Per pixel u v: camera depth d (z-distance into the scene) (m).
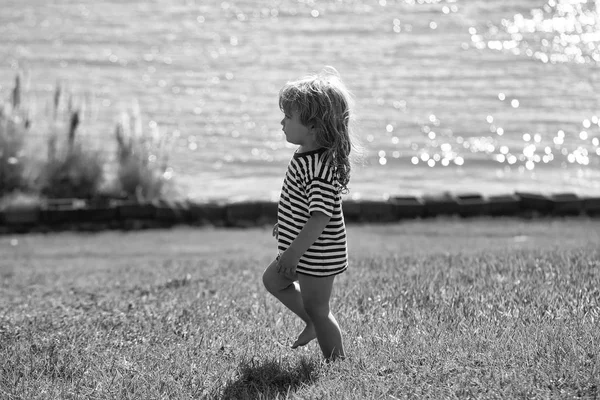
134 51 39.59
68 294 8.43
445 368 4.46
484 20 48.50
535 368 4.35
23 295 8.73
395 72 35.00
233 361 4.95
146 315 6.38
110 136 23.78
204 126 25.86
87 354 5.20
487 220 15.84
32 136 20.55
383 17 50.31
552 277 6.66
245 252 13.40
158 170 18.00
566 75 34.62
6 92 29.86
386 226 15.53
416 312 5.82
